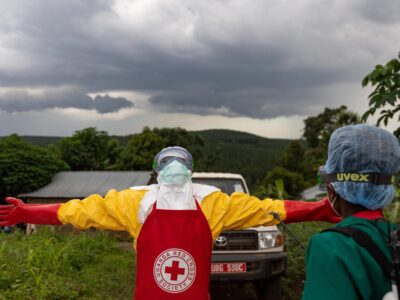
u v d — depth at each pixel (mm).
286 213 2865
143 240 2688
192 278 2662
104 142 43344
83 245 10258
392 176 1823
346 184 1805
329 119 44094
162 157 2893
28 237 10820
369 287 1568
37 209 2918
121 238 15844
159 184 2846
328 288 1574
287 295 7137
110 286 7609
